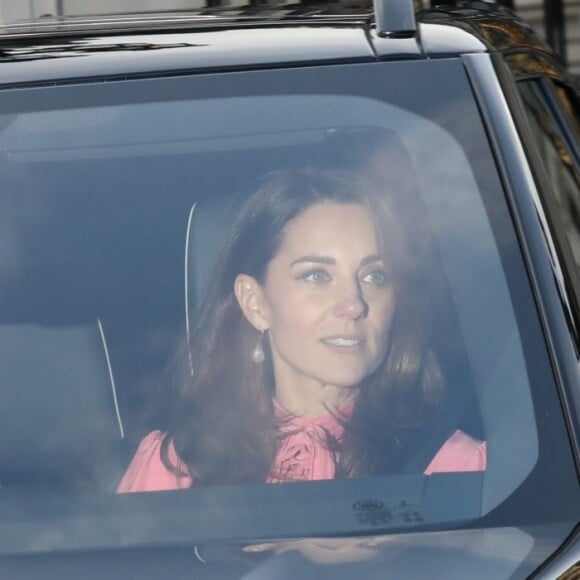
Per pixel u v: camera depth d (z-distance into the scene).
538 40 10.77
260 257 7.52
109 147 7.77
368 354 7.29
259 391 7.33
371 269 7.41
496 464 6.80
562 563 6.21
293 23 8.21
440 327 7.21
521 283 7.18
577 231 10.02
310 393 7.28
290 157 7.64
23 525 6.85
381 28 7.97
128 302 7.53
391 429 7.08
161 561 6.54
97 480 7.07
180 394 7.32
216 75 7.85
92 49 8.08
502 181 7.44
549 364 6.96
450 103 7.66
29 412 7.33
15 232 7.69
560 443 6.75
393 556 6.38
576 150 10.67
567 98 11.03
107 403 7.32
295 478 6.98
